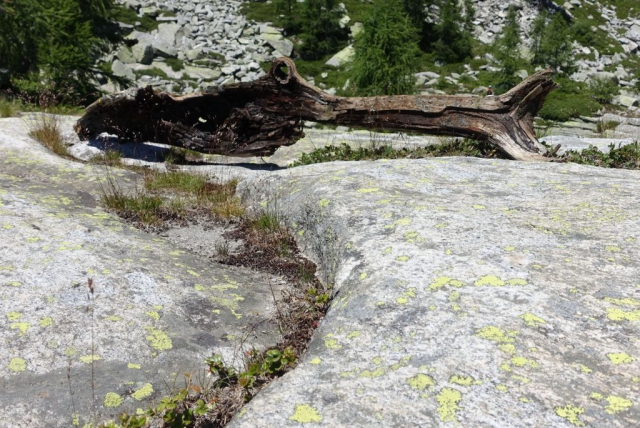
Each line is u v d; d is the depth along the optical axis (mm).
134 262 5156
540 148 9078
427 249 4363
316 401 2883
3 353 3820
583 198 5305
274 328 4496
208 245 6195
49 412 3398
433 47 45656
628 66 45312
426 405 2781
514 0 52531
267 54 42500
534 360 3023
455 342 3227
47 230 5578
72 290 4523
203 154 10781
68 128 11367
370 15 29688
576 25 48750
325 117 9672
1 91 24797
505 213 5016
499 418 2670
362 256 4527
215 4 48094
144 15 44438
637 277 3719
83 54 27984
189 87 37406
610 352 3051
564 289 3631
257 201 7121
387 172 6539
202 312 4570
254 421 2771
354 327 3555
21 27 24703
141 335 4133
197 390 3453
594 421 2615
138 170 9250
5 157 8977
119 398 3561
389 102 9516
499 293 3641
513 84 39969
